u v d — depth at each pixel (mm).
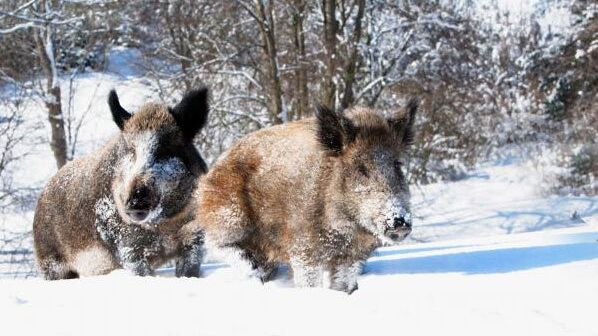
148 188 8852
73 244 10109
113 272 9672
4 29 27453
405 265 9789
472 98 34969
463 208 32344
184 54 28672
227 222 9172
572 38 45031
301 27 28172
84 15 30578
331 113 8320
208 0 27219
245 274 9250
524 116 42688
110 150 9812
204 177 9484
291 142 8938
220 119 26828
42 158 36625
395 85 27891
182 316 5281
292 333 4844
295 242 8492
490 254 10070
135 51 36156
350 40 27000
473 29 31203
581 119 40625
